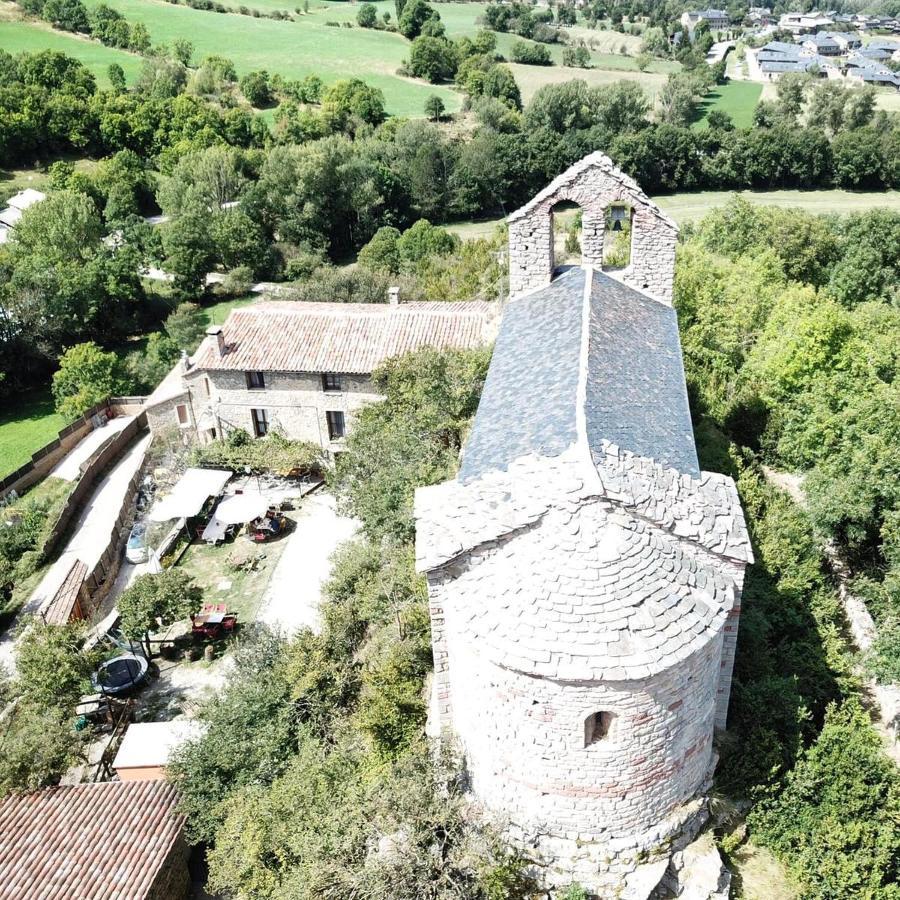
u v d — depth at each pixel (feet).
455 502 58.23
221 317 253.65
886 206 293.23
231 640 105.40
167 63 406.21
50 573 130.72
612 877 56.03
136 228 288.30
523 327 85.10
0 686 90.12
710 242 205.87
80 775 87.97
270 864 61.11
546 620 50.78
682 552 55.36
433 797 56.08
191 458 145.07
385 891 51.62
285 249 299.17
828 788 59.67
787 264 203.00
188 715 94.02
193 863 76.13
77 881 66.49
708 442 101.14
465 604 54.13
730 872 58.95
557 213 295.89
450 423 106.11
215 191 311.47
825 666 74.90
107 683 97.81
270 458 142.10
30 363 227.20
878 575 95.40
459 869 53.47
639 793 55.01
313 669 76.38
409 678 69.92
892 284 214.28
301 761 66.85
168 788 76.13
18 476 164.04
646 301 92.38
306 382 145.48
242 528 132.57
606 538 52.24
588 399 61.62
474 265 213.05
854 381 116.26
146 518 138.82
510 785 56.65
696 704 55.01
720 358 129.08
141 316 257.34
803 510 100.48
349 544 102.22
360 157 320.70
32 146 351.67
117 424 186.60
